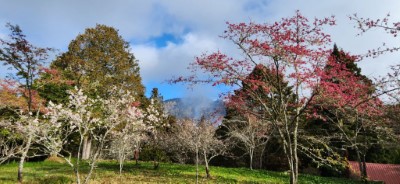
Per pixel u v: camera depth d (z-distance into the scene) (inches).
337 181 1064.2
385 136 1101.7
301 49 503.8
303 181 1032.8
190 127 1251.2
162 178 981.2
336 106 580.7
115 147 1003.9
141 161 1544.0
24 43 771.4
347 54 558.6
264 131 1343.5
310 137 606.5
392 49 464.4
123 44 1820.9
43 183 794.8
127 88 1715.1
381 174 1311.5
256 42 511.5
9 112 1026.7
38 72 842.2
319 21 517.7
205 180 967.6
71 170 1122.0
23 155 811.4
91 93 1248.2
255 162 1641.2
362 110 719.7
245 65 543.2
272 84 553.9
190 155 1732.3
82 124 618.5
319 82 522.9
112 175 1012.5
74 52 1678.2
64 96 1409.9
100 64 1658.5
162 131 1537.9
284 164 1525.6
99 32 1744.6
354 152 1540.4
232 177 1037.2
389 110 804.6
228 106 627.2
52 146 542.0
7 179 835.4
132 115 655.1
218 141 1355.8
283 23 518.0
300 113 525.3
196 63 539.8
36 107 966.4
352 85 583.2
